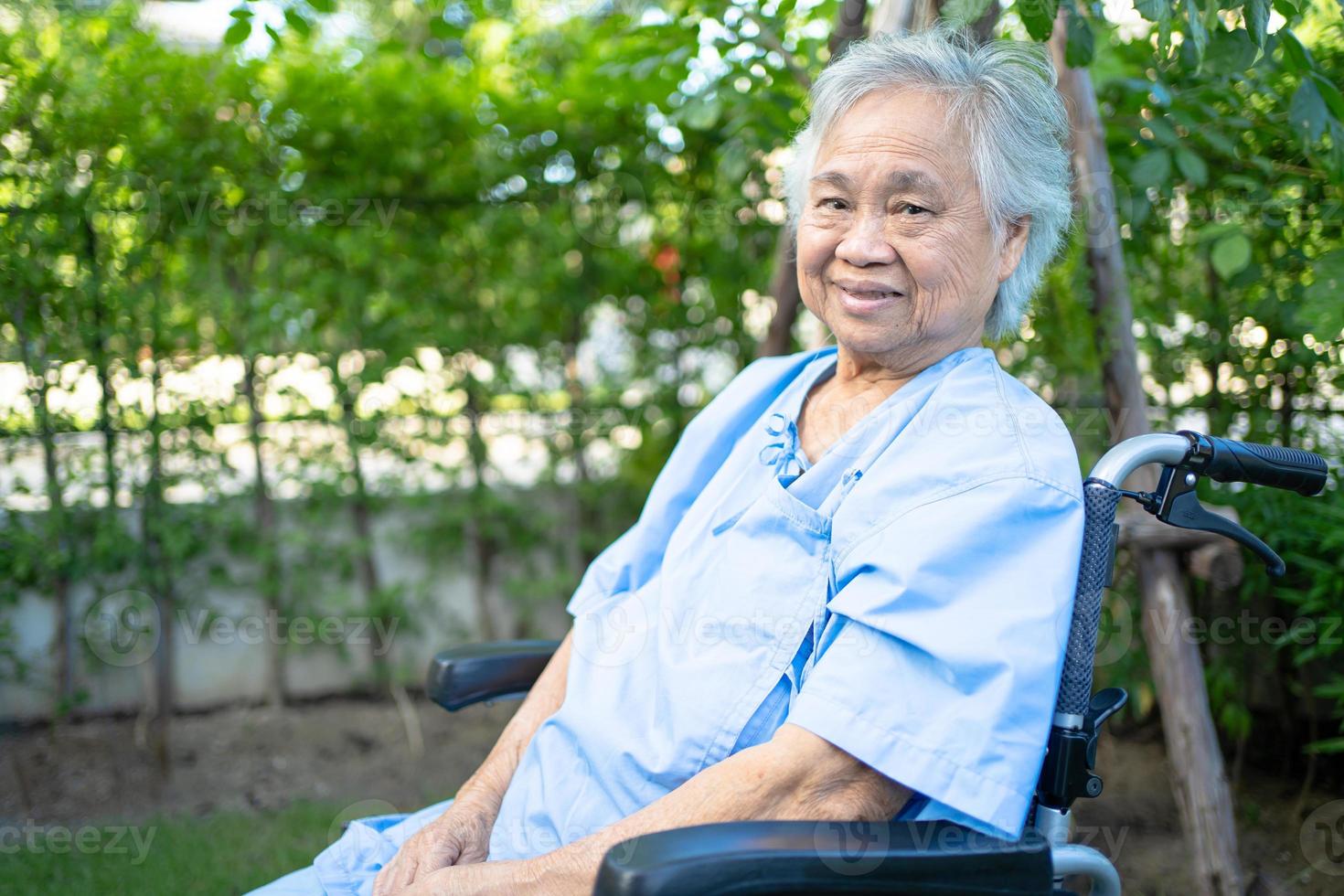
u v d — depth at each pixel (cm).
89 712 285
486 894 92
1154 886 185
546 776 111
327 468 295
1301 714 219
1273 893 178
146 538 270
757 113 213
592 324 313
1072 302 171
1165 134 170
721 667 101
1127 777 225
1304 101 146
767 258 300
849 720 86
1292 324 178
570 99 276
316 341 286
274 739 283
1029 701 85
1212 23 125
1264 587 196
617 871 71
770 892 73
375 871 113
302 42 260
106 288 248
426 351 301
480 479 309
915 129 100
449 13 278
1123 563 179
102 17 243
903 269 101
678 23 211
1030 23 127
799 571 101
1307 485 102
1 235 238
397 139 279
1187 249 201
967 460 95
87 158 244
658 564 130
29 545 261
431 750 278
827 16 218
